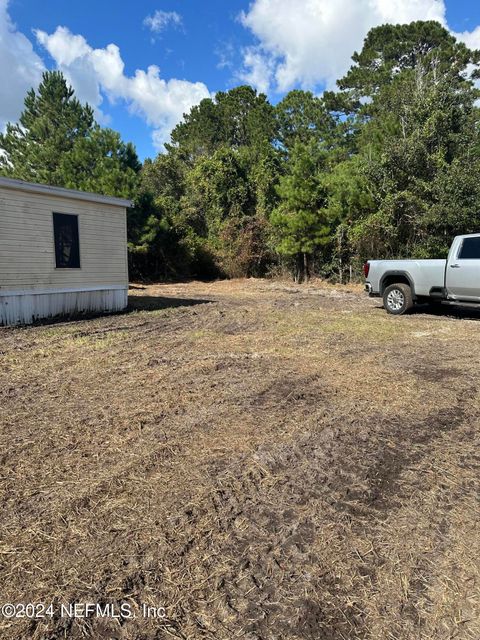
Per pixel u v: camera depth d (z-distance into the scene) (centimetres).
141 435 311
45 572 179
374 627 155
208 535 204
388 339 642
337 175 1722
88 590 170
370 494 239
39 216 832
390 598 168
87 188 1784
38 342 628
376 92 2883
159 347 594
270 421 337
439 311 949
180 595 169
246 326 758
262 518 217
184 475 256
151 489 241
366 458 279
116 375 460
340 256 1688
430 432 319
